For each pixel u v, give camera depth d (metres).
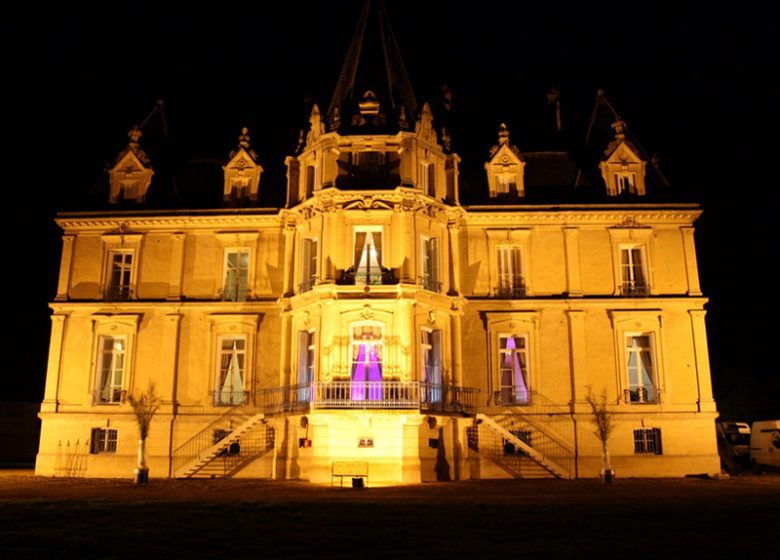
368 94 31.05
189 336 32.28
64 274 33.22
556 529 14.46
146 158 35.03
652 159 35.19
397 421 26.88
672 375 31.27
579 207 32.50
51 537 13.28
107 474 31.06
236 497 19.72
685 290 32.09
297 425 28.48
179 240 33.19
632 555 12.44
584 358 31.33
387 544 13.10
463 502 18.22
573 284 32.00
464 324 31.73
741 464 36.03
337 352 27.83
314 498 19.41
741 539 13.67
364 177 29.94
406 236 28.88
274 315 32.25
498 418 30.81
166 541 13.16
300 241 30.98
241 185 34.28
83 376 32.09
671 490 22.72
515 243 32.72
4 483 25.66
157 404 31.42
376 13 34.34
